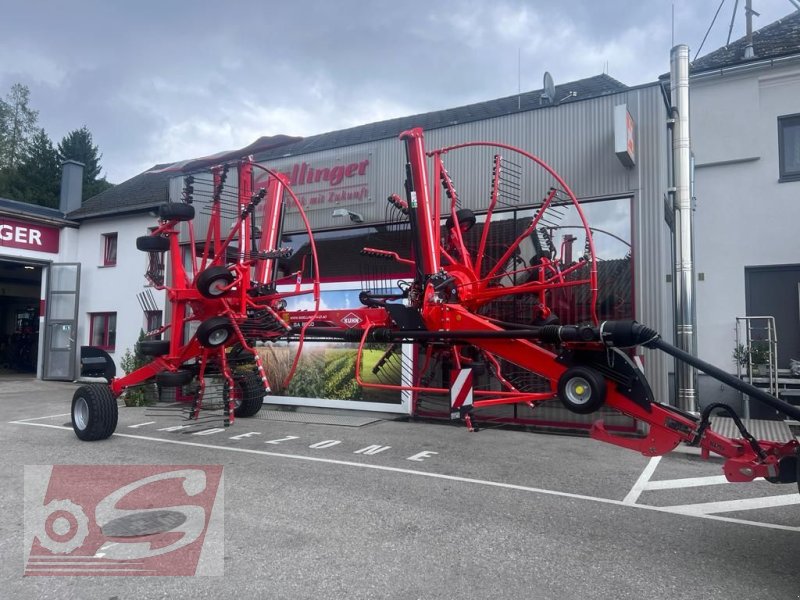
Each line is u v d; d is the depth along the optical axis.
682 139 8.73
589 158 9.27
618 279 9.00
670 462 7.05
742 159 10.86
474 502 5.38
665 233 9.22
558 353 5.69
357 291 11.40
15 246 16.23
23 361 22.38
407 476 6.29
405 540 4.41
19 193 37.59
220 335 7.23
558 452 7.58
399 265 10.84
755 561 4.07
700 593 3.57
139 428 9.02
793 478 4.04
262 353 11.76
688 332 8.51
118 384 8.10
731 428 8.62
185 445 7.75
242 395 9.57
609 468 6.74
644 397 4.77
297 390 11.48
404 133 7.32
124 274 16.05
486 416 9.58
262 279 8.31
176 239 7.75
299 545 4.29
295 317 7.97
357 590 3.59
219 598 3.48
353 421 9.84
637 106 8.97
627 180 8.98
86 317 16.73
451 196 7.86
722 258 10.94
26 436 8.31
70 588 3.61
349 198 11.46
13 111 41.59
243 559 4.03
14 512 4.95
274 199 8.65
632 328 4.69
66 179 18.09
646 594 3.56
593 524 4.81
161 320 14.91
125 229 16.16
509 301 9.09
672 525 4.81
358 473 6.38
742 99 10.92
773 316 10.57
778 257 10.57
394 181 11.02
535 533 4.59
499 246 9.92
